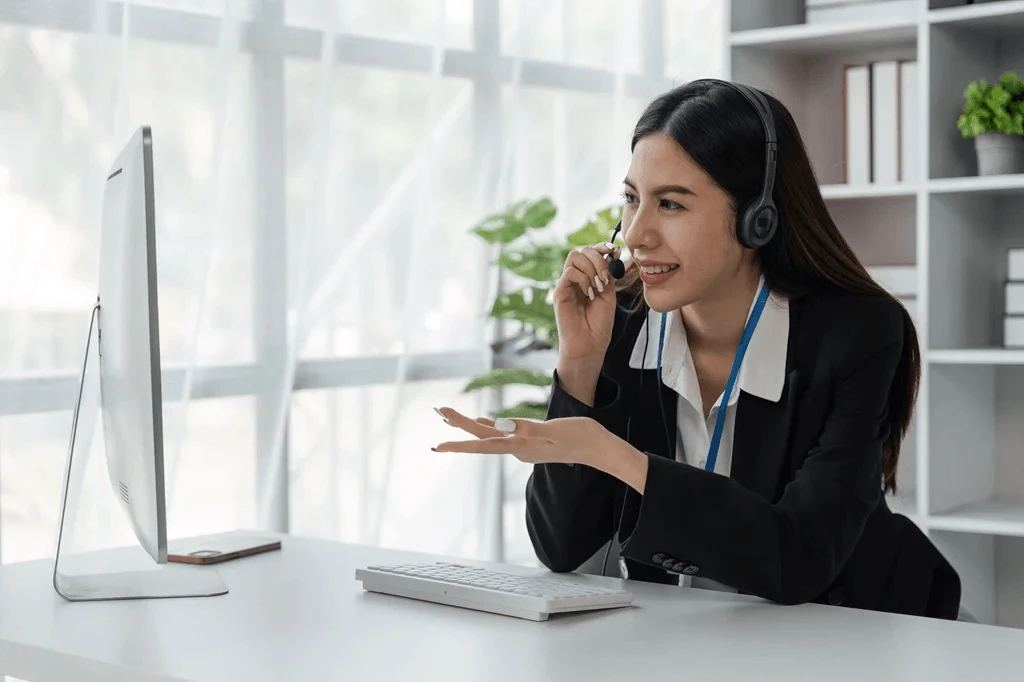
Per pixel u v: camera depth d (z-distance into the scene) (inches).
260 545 67.2
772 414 63.4
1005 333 111.2
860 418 60.3
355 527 121.9
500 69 135.3
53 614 52.9
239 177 111.0
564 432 53.9
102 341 60.2
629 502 62.6
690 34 157.9
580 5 145.7
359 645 46.6
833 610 53.2
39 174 95.5
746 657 44.9
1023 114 105.4
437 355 129.9
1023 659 44.6
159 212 103.8
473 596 52.7
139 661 44.8
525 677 42.1
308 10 115.7
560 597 51.1
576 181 145.4
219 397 109.7
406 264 125.2
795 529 55.6
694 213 58.8
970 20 106.4
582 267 64.1
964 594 112.3
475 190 133.5
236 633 48.9
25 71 94.5
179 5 104.5
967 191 109.7
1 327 93.9
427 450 129.7
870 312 63.0
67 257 96.9
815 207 64.3
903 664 43.9
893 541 67.6
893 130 112.8
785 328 64.0
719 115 58.9
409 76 125.2
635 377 67.6
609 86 148.9
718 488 54.9
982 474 117.4
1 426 93.7
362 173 121.4
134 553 68.0
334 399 119.5
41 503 95.8
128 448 52.7
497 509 136.8
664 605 54.1
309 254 115.0
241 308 111.5
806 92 124.0
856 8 112.8
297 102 115.0
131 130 101.3
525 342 139.9
